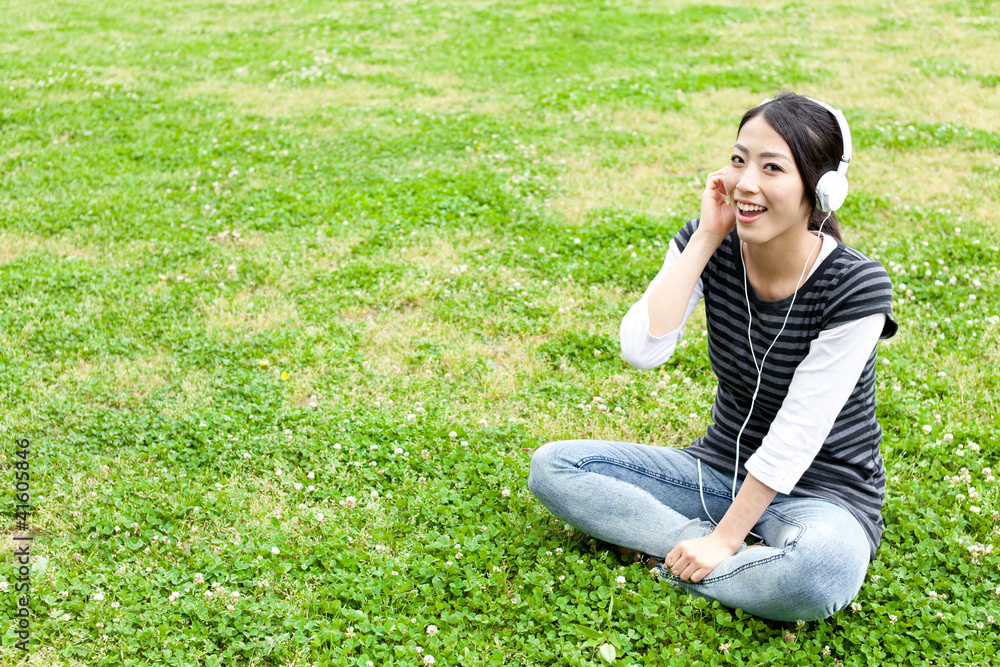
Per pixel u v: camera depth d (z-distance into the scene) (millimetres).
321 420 4188
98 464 3840
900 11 14617
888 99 10156
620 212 6984
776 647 2842
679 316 2867
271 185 7535
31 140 8516
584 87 10766
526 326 5238
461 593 3102
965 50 12211
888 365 4711
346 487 3727
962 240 6223
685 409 4383
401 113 9812
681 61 12094
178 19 14719
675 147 8734
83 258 6016
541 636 2924
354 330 5152
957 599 3074
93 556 3270
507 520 3459
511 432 4137
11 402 4285
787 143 2576
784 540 2791
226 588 3111
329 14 15023
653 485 3176
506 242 6422
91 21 14344
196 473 3822
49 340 4906
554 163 8250
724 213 2873
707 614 2957
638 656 2812
